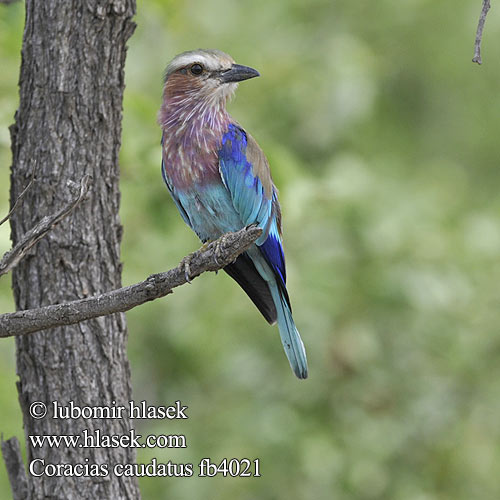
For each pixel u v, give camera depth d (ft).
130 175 36.17
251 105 48.52
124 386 24.02
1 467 40.65
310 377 45.37
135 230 42.91
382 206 45.14
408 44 55.77
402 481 45.47
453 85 57.11
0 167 37.68
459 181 54.08
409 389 46.26
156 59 48.75
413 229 45.39
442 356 46.75
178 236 42.37
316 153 50.14
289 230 44.04
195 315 45.78
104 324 23.65
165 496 45.88
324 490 44.91
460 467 46.44
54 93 23.50
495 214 50.14
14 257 20.61
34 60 23.66
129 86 47.16
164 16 40.19
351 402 45.65
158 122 29.04
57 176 23.49
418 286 44.01
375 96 51.80
